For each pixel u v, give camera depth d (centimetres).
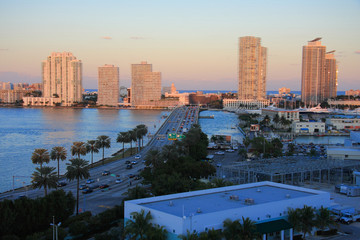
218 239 8094
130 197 12406
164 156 18188
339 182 17350
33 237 9438
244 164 17250
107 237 9738
